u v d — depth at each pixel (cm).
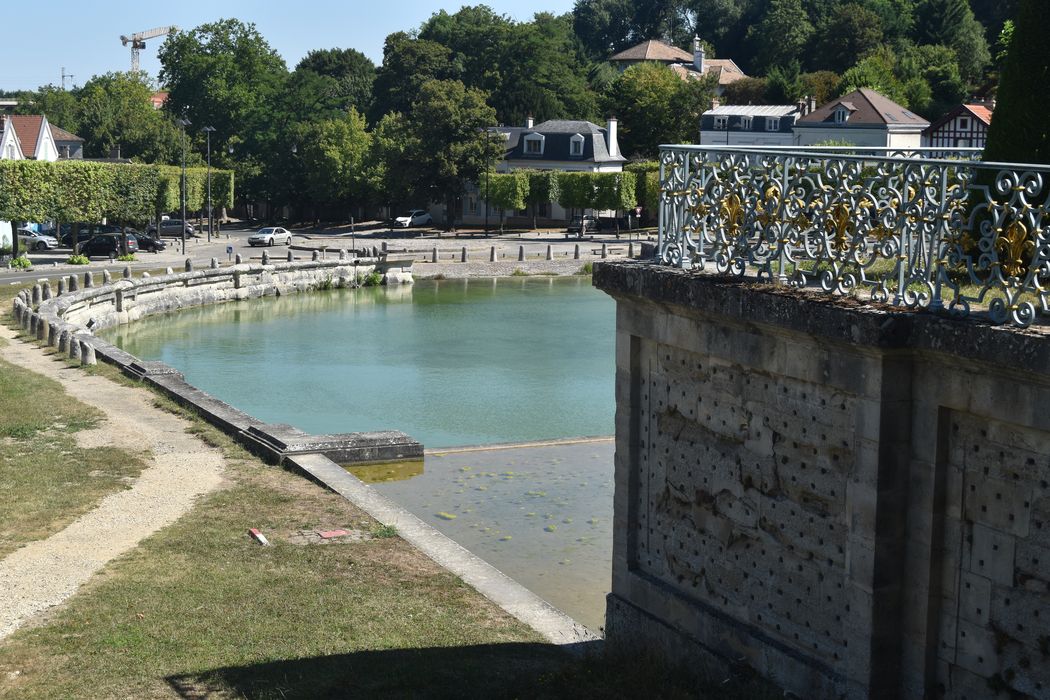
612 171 9362
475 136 9200
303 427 2856
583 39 16025
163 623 1300
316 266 5856
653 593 1132
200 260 6662
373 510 1797
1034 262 761
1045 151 870
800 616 955
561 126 10031
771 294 927
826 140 8519
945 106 9644
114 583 1434
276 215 11288
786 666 959
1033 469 779
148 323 4728
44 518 1706
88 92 13525
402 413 3020
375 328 4575
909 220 858
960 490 834
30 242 6988
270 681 1134
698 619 1067
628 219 9100
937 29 11275
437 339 4291
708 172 1056
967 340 783
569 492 2077
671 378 1101
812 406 926
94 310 4459
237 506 1803
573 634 1308
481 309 5169
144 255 7000
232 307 5256
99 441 2208
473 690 1104
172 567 1502
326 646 1238
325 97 12000
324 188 9988
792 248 1062
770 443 976
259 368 3694
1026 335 741
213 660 1193
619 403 1169
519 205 8938
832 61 11844
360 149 9938
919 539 859
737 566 1027
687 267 1077
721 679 1027
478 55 12069
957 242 823
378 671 1158
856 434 877
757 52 14262
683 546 1100
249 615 1331
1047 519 771
